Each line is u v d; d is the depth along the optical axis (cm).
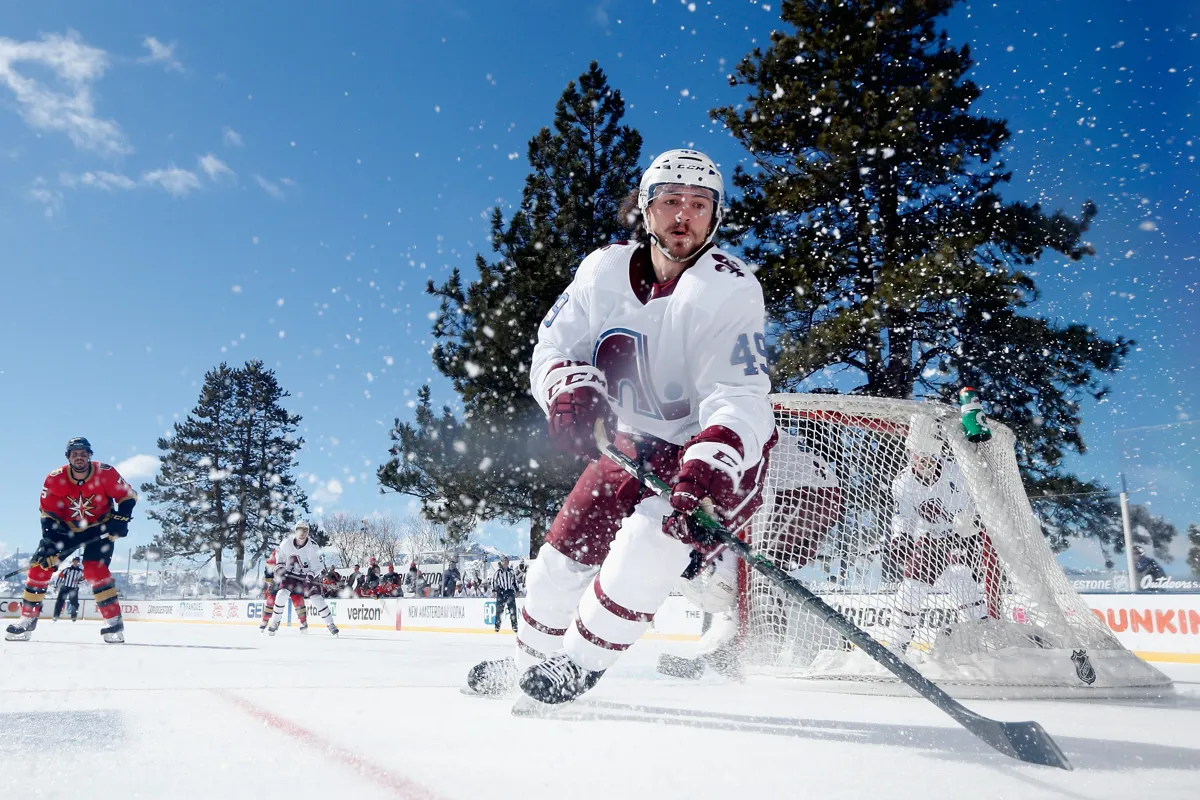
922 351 1495
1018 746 147
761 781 130
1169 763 149
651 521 201
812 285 1509
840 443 304
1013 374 1431
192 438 3878
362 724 187
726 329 210
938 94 1545
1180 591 635
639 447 227
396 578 2022
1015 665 269
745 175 1703
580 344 236
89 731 172
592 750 156
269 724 184
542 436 1958
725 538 186
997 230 1448
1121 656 284
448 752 152
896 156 1530
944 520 299
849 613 296
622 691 276
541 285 2003
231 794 119
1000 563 304
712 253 221
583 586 235
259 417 3969
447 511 2067
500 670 250
